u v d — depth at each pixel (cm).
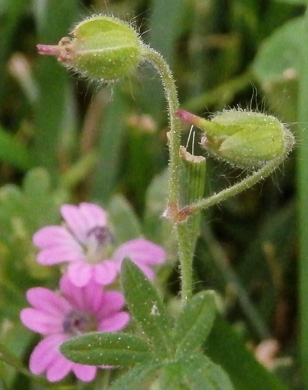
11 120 14
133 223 11
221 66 14
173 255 11
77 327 10
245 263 12
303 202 11
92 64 9
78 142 14
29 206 12
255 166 9
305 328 11
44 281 11
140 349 9
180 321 9
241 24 14
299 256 11
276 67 13
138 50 9
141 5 14
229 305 12
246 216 13
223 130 9
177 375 9
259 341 12
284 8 14
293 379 11
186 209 9
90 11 14
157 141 13
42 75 13
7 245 11
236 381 10
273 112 13
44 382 10
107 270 10
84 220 11
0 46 14
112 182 13
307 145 11
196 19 14
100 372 10
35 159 13
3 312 11
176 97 9
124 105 13
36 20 13
